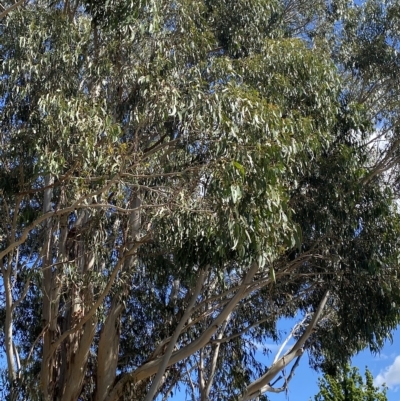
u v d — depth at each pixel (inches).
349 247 563.5
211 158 462.9
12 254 520.1
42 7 546.3
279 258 569.0
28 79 519.2
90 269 551.8
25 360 518.3
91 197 474.9
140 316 656.4
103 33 527.2
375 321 570.6
